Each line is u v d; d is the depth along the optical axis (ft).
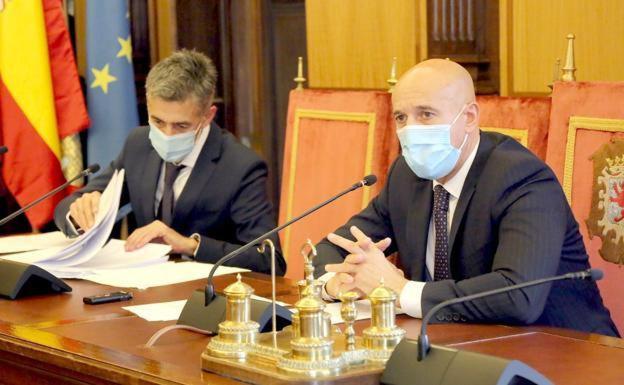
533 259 9.29
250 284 11.18
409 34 17.17
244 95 22.27
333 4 18.56
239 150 13.99
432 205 10.57
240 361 7.19
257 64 22.22
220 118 22.16
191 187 13.82
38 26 18.30
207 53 21.74
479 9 16.85
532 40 15.88
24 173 18.39
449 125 10.03
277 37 22.35
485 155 10.24
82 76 20.62
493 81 16.81
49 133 18.35
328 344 6.93
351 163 14.06
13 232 20.13
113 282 11.38
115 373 7.52
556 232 9.54
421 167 10.18
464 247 10.11
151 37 21.30
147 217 14.15
